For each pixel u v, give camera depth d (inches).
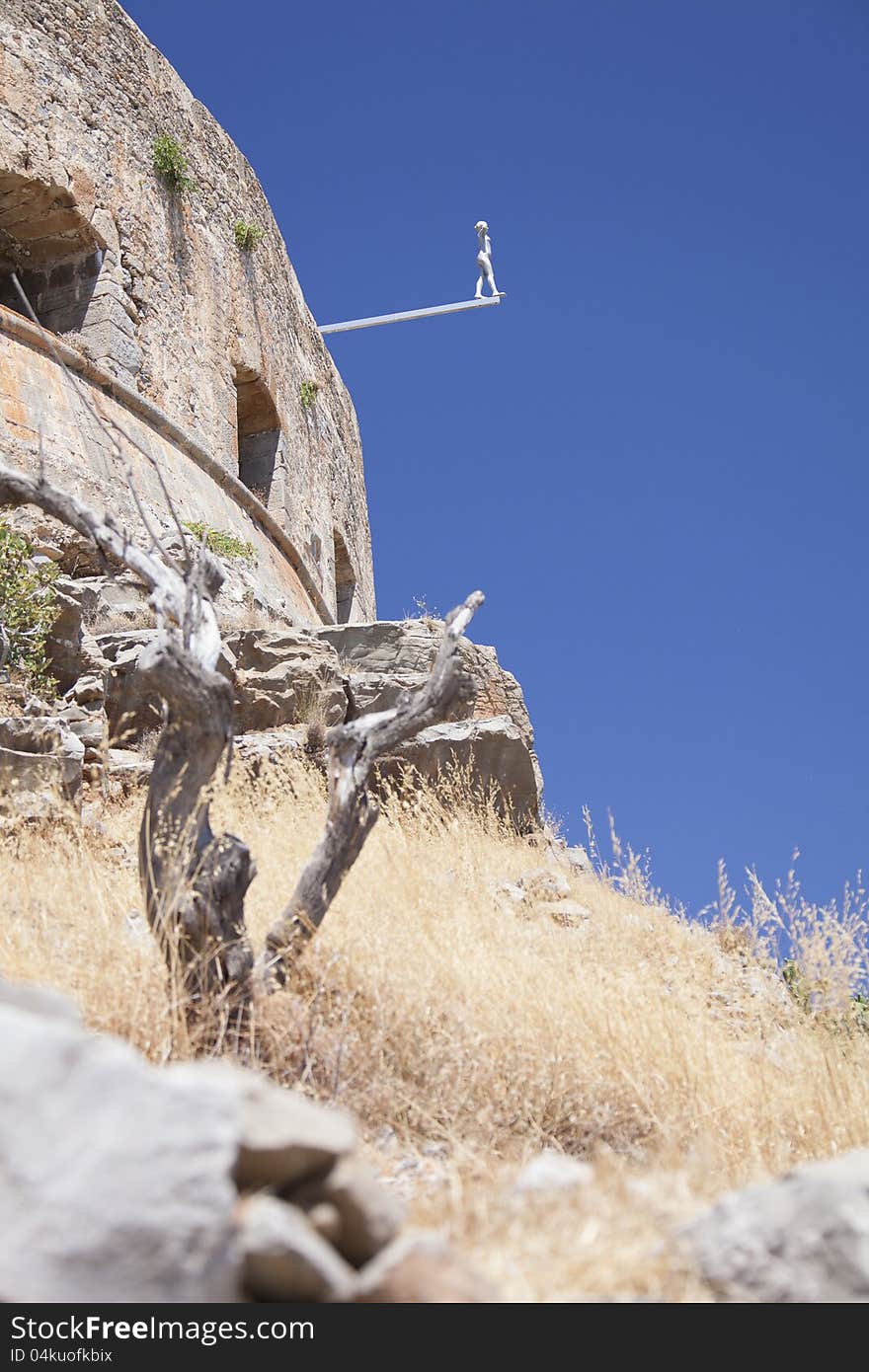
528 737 520.4
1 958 198.1
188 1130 89.3
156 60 803.4
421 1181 165.3
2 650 370.6
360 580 1098.1
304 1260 92.1
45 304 680.4
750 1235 108.6
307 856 302.7
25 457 554.9
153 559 230.4
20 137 644.7
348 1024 207.5
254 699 453.1
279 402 894.4
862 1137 204.5
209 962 200.2
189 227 790.5
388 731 235.6
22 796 306.7
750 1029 277.1
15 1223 83.1
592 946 312.2
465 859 362.0
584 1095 203.3
